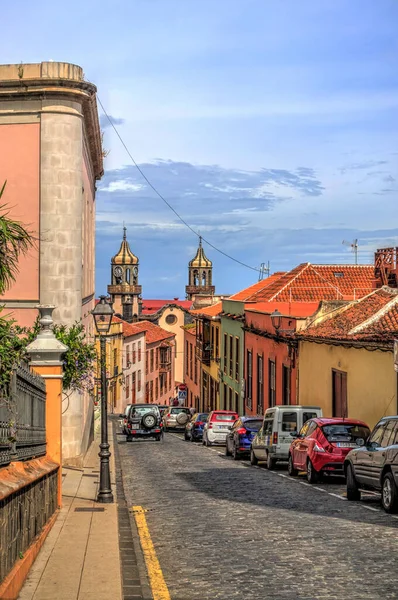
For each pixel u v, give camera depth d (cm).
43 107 2338
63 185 2339
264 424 2545
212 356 5897
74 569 929
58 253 2330
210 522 1302
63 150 2341
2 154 2352
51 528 1230
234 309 4950
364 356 2461
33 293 2336
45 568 935
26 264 2338
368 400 2420
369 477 1467
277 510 1438
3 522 739
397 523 1245
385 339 2256
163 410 6569
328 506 1491
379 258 3894
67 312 2334
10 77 2314
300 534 1149
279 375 3634
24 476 904
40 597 791
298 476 2183
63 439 2370
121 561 995
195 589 840
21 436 973
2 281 925
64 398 2275
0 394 807
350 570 907
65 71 2322
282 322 3578
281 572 905
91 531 1209
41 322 1405
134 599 800
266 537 1134
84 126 2602
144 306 14575
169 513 1431
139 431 4225
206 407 6284
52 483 1320
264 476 2188
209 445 3809
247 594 812
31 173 2352
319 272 4500
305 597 793
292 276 4509
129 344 7375
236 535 1160
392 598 784
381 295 3114
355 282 4412
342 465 1919
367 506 1481
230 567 941
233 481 2038
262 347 4038
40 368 1398
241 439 2820
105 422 1636
